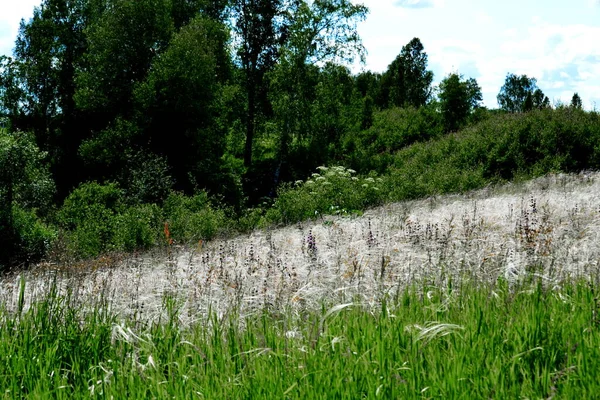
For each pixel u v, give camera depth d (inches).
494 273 230.7
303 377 126.3
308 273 262.4
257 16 1718.8
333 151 1644.9
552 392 115.1
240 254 392.2
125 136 1422.2
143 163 1203.2
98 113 1608.0
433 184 946.1
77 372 152.2
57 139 1771.7
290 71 1494.8
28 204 1022.4
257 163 1675.7
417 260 283.6
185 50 1448.1
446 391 118.4
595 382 117.9
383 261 232.1
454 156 1149.7
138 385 138.0
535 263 229.9
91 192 1083.3
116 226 833.5
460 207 549.6
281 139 1520.7
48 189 1047.6
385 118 1851.6
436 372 125.2
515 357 125.8
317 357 136.7
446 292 197.6
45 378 144.3
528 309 158.6
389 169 1353.3
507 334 142.0
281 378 131.4
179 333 175.8
